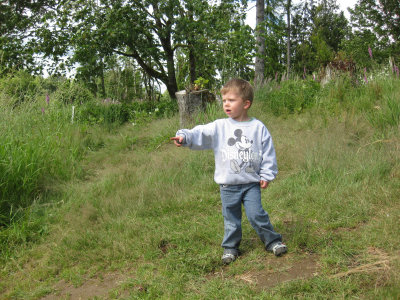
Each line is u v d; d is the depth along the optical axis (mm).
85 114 10461
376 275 2260
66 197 4566
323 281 2258
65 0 12820
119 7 12422
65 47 13234
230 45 12062
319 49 28406
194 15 13594
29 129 6086
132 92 17406
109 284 2664
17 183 4363
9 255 3256
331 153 4805
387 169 4059
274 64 18391
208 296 2291
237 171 2666
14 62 12914
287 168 4922
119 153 7145
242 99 2717
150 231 3402
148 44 13523
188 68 17109
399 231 2750
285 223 3291
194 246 3037
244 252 2875
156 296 2387
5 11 13797
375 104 6645
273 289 2266
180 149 6270
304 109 8195
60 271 2951
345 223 3100
